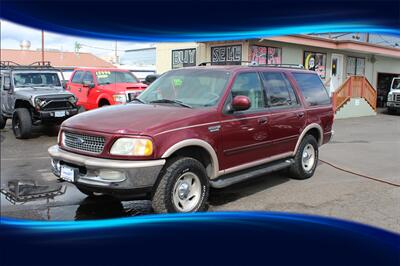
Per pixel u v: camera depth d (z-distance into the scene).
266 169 5.86
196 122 4.75
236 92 5.38
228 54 17.48
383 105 27.16
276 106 6.07
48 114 10.56
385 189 6.27
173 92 5.52
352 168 7.83
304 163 6.80
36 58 14.89
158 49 20.80
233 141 5.19
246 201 5.56
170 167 4.50
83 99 12.94
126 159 4.26
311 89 7.01
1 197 5.55
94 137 4.45
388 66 26.09
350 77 19.67
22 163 7.59
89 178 4.39
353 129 14.55
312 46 19.06
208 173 5.05
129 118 4.64
